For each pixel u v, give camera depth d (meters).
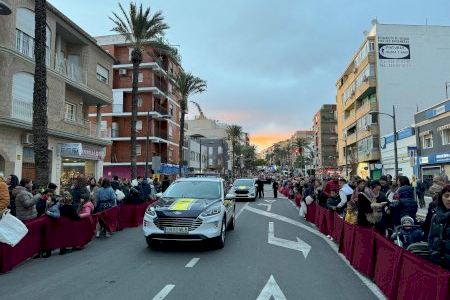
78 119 28.41
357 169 55.34
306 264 8.56
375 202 9.29
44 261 8.88
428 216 7.41
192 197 10.99
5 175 20.02
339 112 67.44
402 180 9.20
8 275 7.55
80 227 10.34
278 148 178.38
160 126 54.47
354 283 7.05
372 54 47.47
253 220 16.94
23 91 21.52
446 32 47.16
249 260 8.90
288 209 22.61
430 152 34.16
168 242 11.15
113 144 50.84
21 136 21.14
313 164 107.25
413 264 5.14
